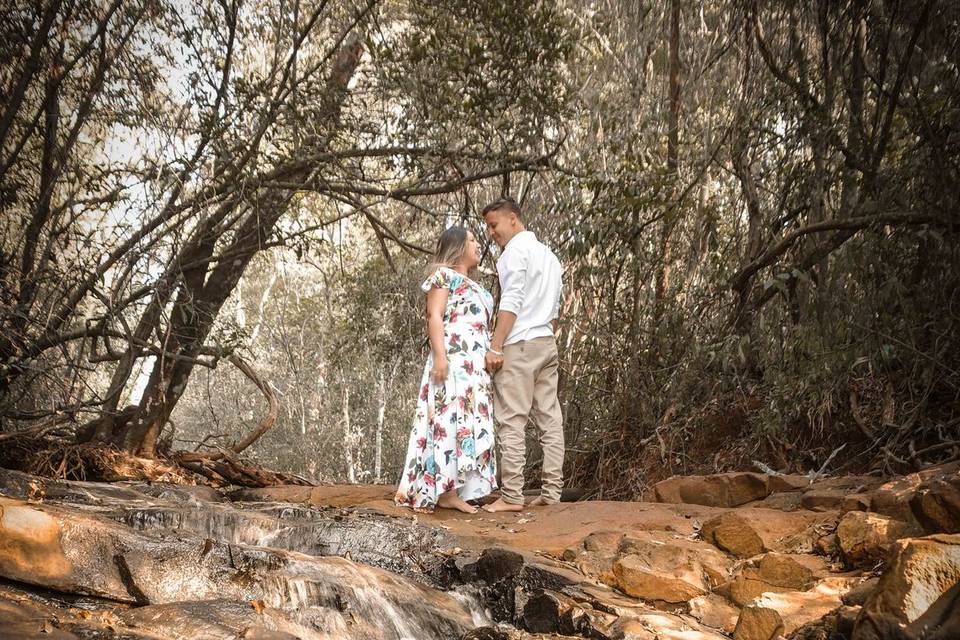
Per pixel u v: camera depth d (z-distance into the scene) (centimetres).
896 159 597
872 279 542
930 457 500
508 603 336
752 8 661
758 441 613
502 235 520
